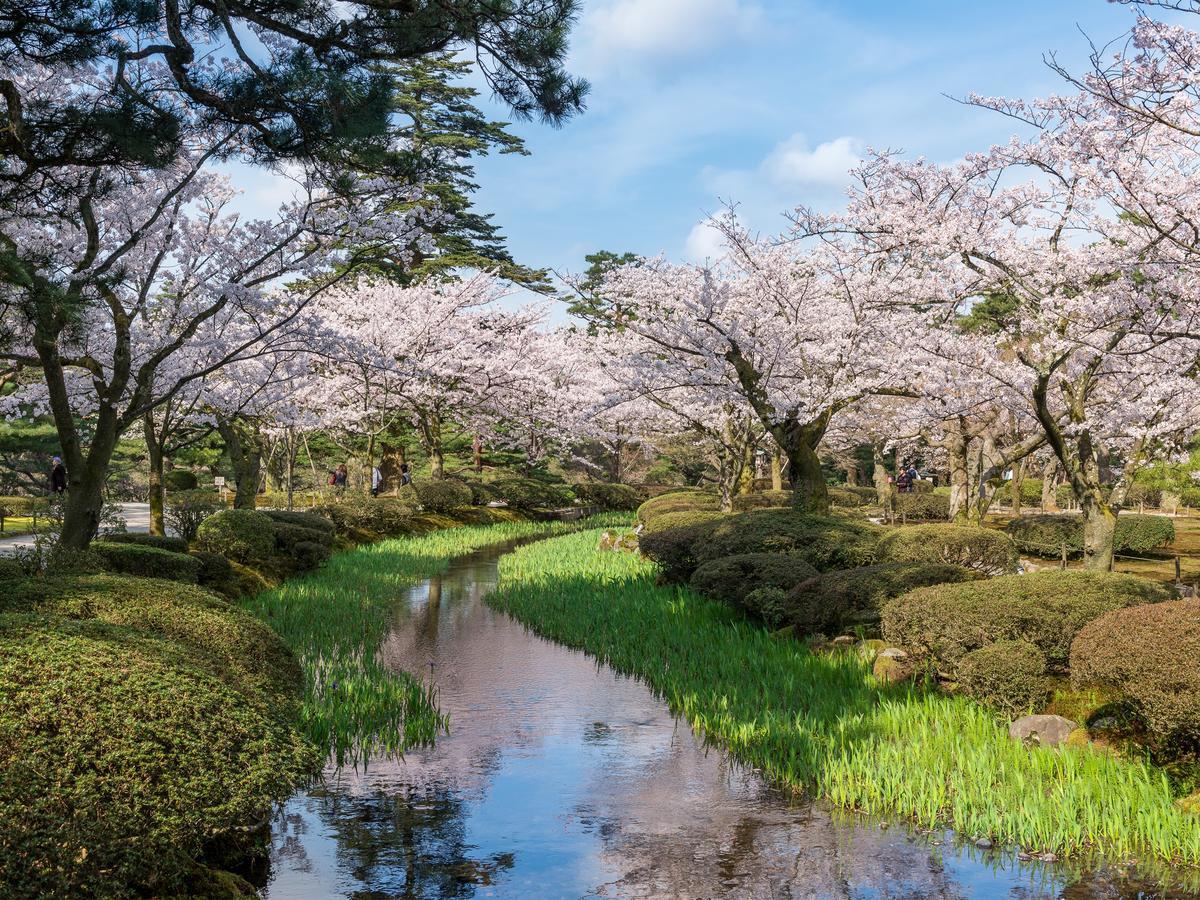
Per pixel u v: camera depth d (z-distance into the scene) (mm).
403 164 8719
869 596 11398
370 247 13672
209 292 13516
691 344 18359
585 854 6133
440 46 8320
